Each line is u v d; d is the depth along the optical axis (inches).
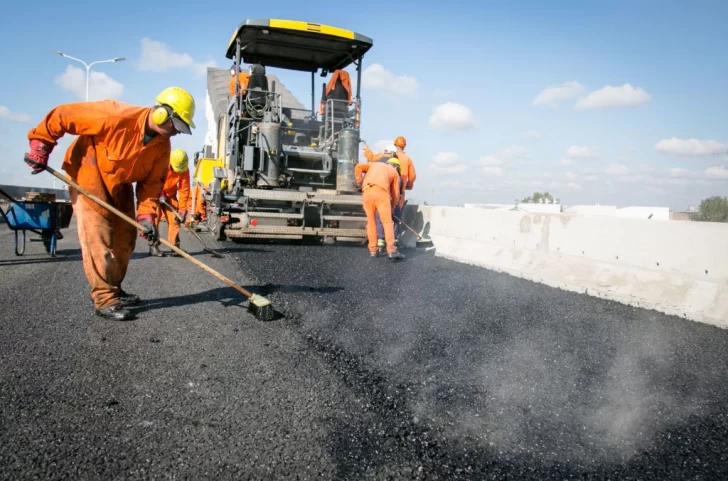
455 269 264.7
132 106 140.9
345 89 378.6
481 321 156.4
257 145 352.2
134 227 160.7
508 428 87.9
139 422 85.0
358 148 368.5
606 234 212.2
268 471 72.2
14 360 111.0
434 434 84.8
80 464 72.3
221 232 361.7
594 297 200.8
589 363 122.5
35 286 191.8
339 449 78.9
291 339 132.3
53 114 133.7
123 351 119.3
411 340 134.4
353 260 285.6
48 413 87.1
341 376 107.9
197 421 86.0
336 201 354.9
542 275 233.8
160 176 157.0
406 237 393.4
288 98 481.1
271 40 354.3
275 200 351.6
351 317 155.6
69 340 126.2
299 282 211.0
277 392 98.7
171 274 225.1
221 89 506.3
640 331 152.5
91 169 143.9
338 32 342.6
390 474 72.9
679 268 180.9
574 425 90.0
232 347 124.5
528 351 129.0
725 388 110.0
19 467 70.9
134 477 69.7
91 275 146.4
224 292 187.5
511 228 271.7
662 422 92.8
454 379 108.5
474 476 73.5
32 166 136.6
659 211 914.1
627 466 77.8
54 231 281.4
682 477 75.6
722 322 159.2
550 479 73.4
